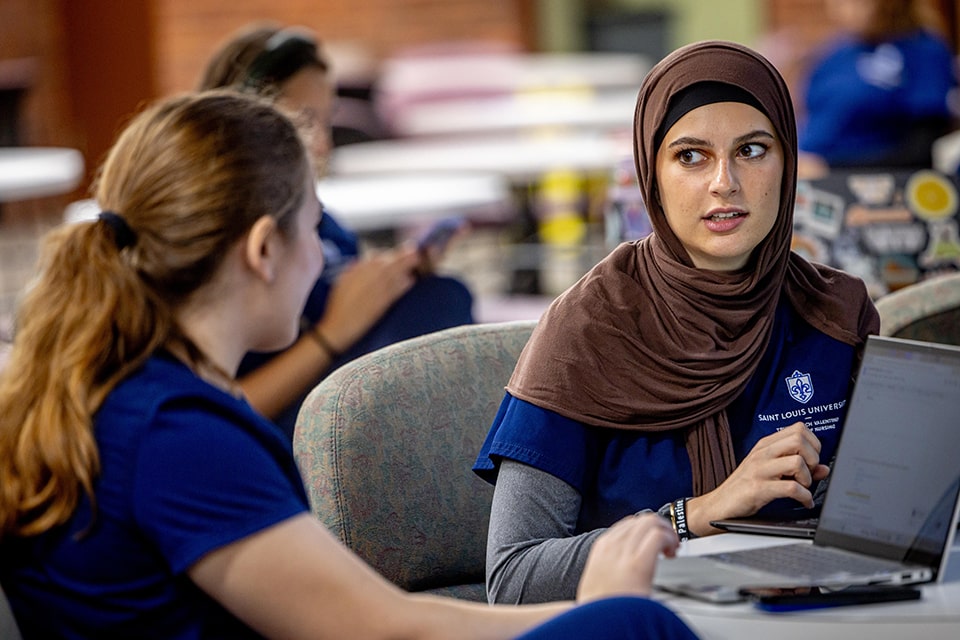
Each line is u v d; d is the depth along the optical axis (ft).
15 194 32.60
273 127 10.47
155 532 9.59
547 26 64.59
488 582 12.21
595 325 12.82
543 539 12.16
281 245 10.40
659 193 12.92
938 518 10.54
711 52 12.59
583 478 12.63
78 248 10.08
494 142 40.40
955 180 19.45
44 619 10.07
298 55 18.92
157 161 10.16
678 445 12.82
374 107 51.57
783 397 13.03
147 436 9.64
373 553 13.62
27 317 10.09
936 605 9.85
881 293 19.19
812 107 36.22
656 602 9.50
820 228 19.43
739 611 9.77
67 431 9.64
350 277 18.22
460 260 50.39
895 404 11.12
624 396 12.67
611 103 43.32
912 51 35.27
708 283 12.75
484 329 14.96
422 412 14.07
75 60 48.67
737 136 12.44
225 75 18.97
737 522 11.94
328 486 13.53
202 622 9.90
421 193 30.89
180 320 10.22
